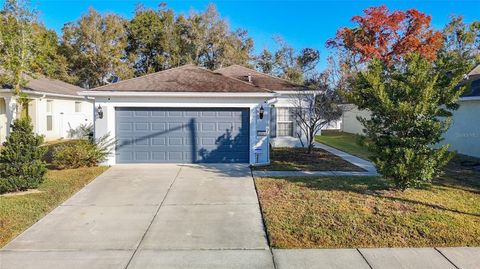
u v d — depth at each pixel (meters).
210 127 12.50
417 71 7.35
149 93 11.95
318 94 15.38
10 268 4.60
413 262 4.77
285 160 13.25
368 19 27.88
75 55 35.84
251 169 11.41
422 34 27.83
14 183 8.08
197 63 39.75
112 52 36.31
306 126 16.33
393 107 7.36
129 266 4.69
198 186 9.09
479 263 4.73
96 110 12.08
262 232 5.90
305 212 6.71
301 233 5.72
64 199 7.86
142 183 9.44
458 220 6.19
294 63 44.00
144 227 6.16
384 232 5.71
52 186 8.93
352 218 6.30
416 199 7.52
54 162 11.48
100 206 7.39
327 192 8.18
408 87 7.37
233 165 12.16
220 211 7.04
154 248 5.28
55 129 20.75
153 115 12.38
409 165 7.41
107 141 12.16
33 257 4.94
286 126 18.02
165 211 7.06
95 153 11.77
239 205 7.42
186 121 12.45
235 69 22.22
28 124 8.45
